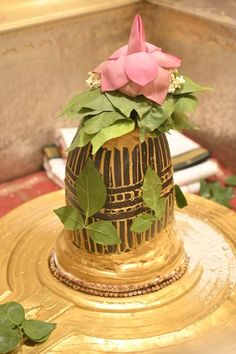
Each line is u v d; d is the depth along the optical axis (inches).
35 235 33.3
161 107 26.8
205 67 41.4
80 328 27.7
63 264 30.1
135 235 28.4
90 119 26.8
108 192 27.5
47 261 31.6
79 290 29.5
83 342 27.0
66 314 28.5
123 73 26.5
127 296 29.0
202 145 44.1
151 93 26.6
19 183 41.8
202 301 29.0
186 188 39.2
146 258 29.0
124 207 27.7
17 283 30.2
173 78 27.3
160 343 26.9
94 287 29.1
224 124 41.5
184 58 42.9
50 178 42.1
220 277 30.3
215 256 31.7
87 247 29.0
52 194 36.5
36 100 40.8
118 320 28.1
